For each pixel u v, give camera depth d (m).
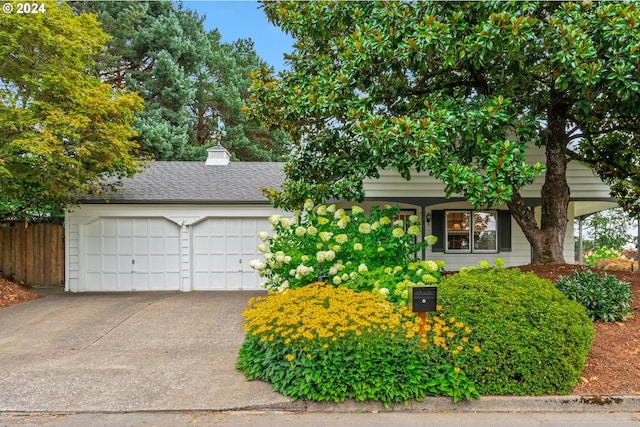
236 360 4.88
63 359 4.98
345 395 3.72
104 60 18.55
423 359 3.88
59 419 3.51
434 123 5.55
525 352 3.79
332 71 6.64
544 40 5.41
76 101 8.88
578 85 5.32
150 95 19.39
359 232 6.12
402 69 6.32
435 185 9.51
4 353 5.23
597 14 5.16
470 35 5.52
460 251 11.69
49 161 8.12
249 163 13.80
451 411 3.67
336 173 7.17
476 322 3.94
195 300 8.88
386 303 4.43
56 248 10.84
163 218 10.62
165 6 20.34
